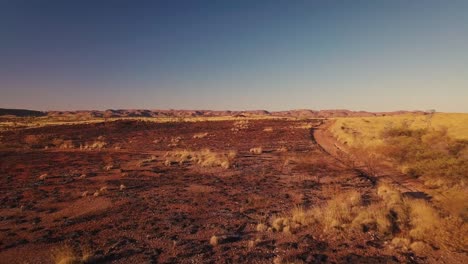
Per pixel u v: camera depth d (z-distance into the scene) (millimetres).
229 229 10648
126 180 19125
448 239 9148
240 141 43375
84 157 30281
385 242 9180
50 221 11914
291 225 10586
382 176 18344
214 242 9406
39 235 10453
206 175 20391
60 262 8109
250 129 61219
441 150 20609
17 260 8672
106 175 20938
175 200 14445
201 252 8875
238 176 19812
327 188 16031
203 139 47281
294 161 25156
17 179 20219
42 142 45469
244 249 9023
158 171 22016
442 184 14969
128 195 15484
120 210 13031
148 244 9516
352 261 8133
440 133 29688
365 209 11570
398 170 19766
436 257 8234
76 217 12289
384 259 8195
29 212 13109
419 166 17688
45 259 8680
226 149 34625
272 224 10820
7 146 40781
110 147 39906
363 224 10266
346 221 10727
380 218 10336
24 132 57938
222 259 8422
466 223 10086
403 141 26281
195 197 14938
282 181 18125
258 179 18766
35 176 21094
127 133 59250
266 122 79938
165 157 29250
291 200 13977
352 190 14898
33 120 101188
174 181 18688
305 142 39250
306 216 11180
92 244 9594
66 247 9039
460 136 28750
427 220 10086
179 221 11539
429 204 11742
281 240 9570
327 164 23094
